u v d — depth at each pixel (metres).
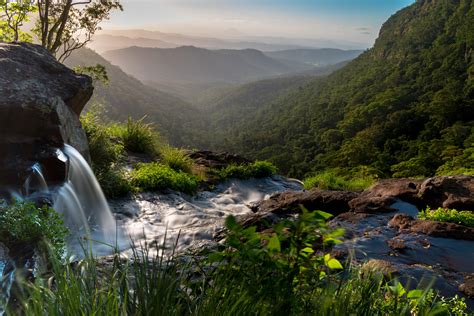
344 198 7.52
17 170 5.48
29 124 6.23
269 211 7.46
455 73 91.00
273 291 1.77
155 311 1.65
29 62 7.24
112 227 6.54
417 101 89.44
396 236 5.58
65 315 1.54
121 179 8.52
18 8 11.12
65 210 5.74
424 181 7.64
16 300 2.53
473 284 4.12
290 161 95.88
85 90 7.85
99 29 13.52
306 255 1.90
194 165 12.36
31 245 3.85
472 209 6.69
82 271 1.87
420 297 2.00
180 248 5.71
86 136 9.12
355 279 2.14
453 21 117.50
